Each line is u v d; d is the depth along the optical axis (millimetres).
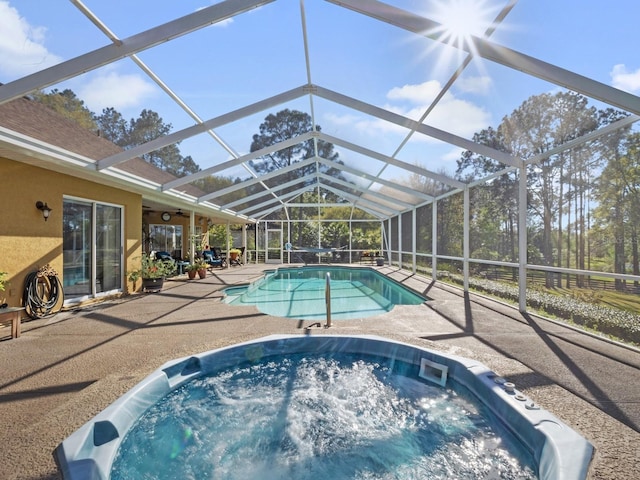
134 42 3695
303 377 4070
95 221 7062
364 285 11516
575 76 3420
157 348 4055
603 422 2398
